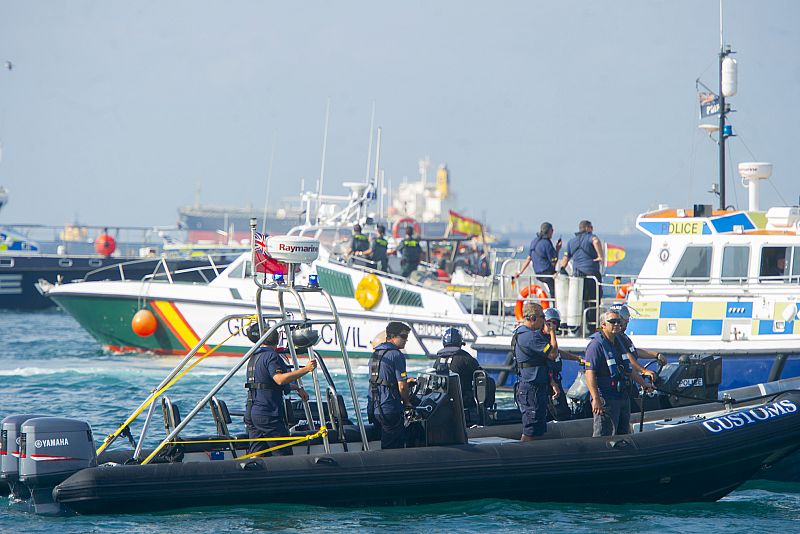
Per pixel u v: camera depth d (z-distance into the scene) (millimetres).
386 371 34031
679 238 56375
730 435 36031
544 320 37750
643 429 39156
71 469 31531
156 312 73500
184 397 58219
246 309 71375
